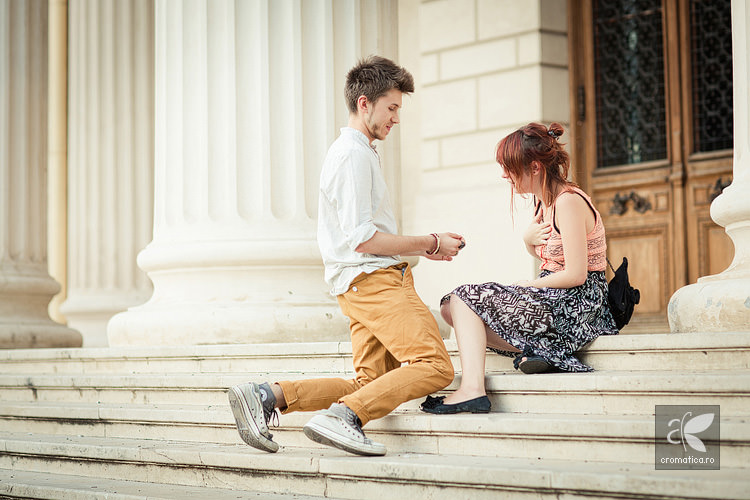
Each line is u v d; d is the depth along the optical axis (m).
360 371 4.30
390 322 4.08
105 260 10.27
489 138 9.75
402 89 4.25
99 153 10.39
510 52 9.60
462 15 10.01
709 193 8.68
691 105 8.81
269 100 6.37
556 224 4.34
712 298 4.56
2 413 5.84
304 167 6.36
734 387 3.64
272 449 4.19
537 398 4.09
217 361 5.56
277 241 6.21
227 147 6.40
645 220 9.08
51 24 12.23
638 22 9.17
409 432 4.16
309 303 6.15
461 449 4.02
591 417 3.81
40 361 6.51
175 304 6.31
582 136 9.51
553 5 9.52
